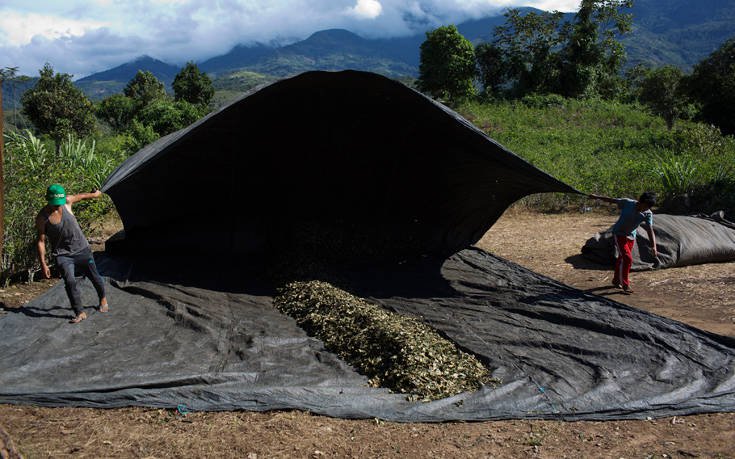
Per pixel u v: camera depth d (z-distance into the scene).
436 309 7.28
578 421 4.29
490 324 6.59
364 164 10.21
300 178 10.27
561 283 8.14
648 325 6.22
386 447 3.87
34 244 8.27
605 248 9.66
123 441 3.91
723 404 4.46
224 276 8.84
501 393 4.71
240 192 10.09
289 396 4.59
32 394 4.48
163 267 9.09
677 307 7.21
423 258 10.03
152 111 30.66
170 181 9.32
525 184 8.95
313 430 4.11
